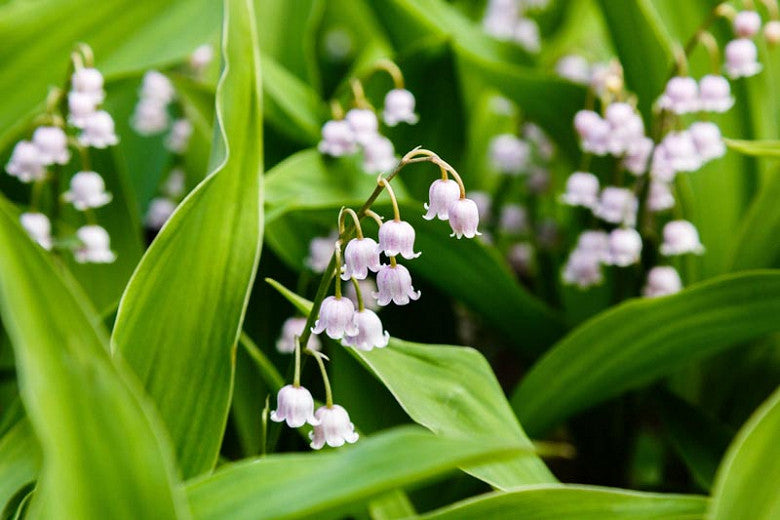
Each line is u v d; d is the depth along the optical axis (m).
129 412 0.34
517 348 0.51
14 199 0.49
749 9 0.48
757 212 0.47
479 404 0.40
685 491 0.50
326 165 0.47
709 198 0.51
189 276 0.39
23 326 0.33
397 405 0.45
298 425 0.38
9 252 0.34
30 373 0.33
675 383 0.51
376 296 0.38
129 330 0.39
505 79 0.52
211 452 0.39
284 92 0.51
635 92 0.51
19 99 0.47
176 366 0.39
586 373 0.45
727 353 0.50
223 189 0.39
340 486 0.33
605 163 0.52
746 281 0.42
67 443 0.33
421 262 0.48
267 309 0.49
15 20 0.47
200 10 0.48
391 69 0.49
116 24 0.48
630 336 0.44
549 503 0.37
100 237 0.47
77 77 0.45
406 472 0.33
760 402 0.50
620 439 0.50
